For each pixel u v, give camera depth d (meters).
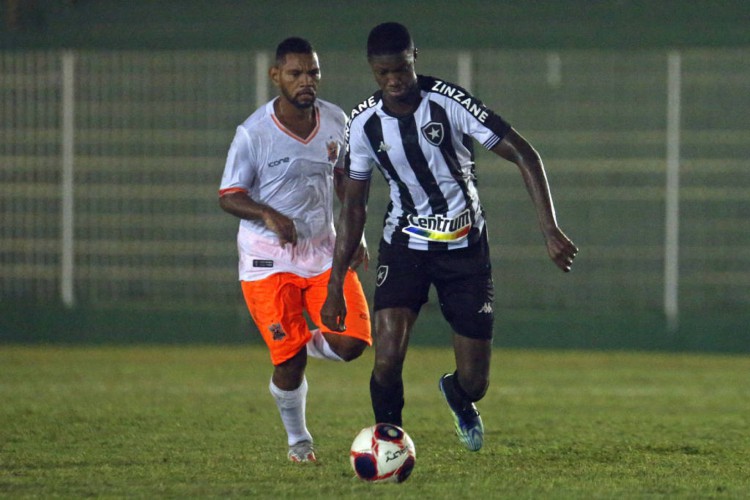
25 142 48.50
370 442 19.27
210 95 47.81
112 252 48.56
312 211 22.94
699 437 25.89
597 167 46.97
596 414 30.16
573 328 47.41
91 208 48.50
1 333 48.84
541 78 46.84
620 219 47.12
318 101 23.30
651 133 46.72
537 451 23.52
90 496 18.19
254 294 22.56
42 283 48.78
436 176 20.16
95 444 24.20
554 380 38.19
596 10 46.75
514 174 47.38
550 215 19.42
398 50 18.95
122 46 47.97
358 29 47.03
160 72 47.94
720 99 46.34
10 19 48.31
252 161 22.56
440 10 47.03
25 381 36.94
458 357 21.30
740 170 46.50
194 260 48.38
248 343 48.25
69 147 48.34
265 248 22.62
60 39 48.22
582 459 22.45
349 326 22.66
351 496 17.98
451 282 20.94
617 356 45.59
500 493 18.33
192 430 26.42
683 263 47.00
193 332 48.38
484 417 29.44
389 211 21.14
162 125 48.06
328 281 22.62
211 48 47.66
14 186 48.62
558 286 47.53
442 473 20.53
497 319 47.72
